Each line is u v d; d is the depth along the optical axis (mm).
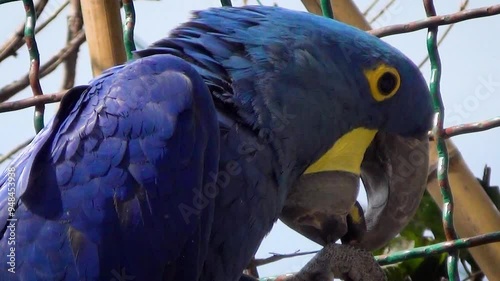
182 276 9742
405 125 10578
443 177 10641
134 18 10898
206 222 9766
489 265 10836
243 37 10219
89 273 9578
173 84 9781
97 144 9695
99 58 10672
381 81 10461
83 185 9633
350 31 10523
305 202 10375
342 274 10242
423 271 11398
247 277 10727
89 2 10688
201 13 10383
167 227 9648
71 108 9938
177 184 9672
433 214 11570
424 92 10578
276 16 10391
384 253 11570
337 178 10391
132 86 9812
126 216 9602
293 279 10305
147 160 9656
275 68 10188
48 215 9625
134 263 9609
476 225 10906
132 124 9711
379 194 10570
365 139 10547
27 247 9641
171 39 10250
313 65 10305
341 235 10352
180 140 9703
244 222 10000
